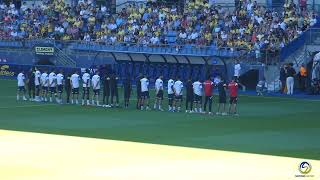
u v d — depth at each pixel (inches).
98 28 4128.9
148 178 1387.8
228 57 3427.7
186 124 2219.5
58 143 1828.2
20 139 1897.1
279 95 3159.5
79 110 2593.5
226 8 3951.8
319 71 3161.9
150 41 3806.6
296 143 1849.2
